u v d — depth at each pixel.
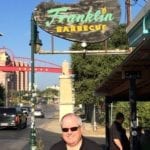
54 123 59.00
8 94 147.50
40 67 101.25
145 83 14.54
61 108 46.41
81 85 47.16
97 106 47.50
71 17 20.16
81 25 20.19
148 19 10.16
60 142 5.19
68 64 48.28
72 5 20.17
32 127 19.67
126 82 15.45
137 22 11.70
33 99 19.80
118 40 41.41
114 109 37.56
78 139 5.09
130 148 12.66
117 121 13.66
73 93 47.84
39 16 20.05
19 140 32.72
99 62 45.22
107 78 14.41
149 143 15.98
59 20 20.03
